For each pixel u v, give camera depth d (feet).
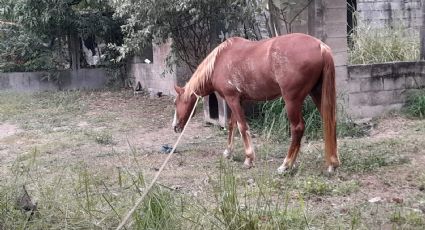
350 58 30.66
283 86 18.47
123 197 14.44
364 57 30.81
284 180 17.63
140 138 27.27
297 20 27.84
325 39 26.99
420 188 16.70
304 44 18.08
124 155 22.89
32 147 25.45
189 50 33.96
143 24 32.01
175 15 30.86
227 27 30.37
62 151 24.36
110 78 48.37
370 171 18.71
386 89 28.76
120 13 32.65
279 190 16.48
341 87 27.58
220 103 27.78
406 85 29.27
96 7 46.37
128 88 47.21
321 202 15.60
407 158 20.24
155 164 21.21
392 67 28.71
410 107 28.50
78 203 14.05
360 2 41.14
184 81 38.78
